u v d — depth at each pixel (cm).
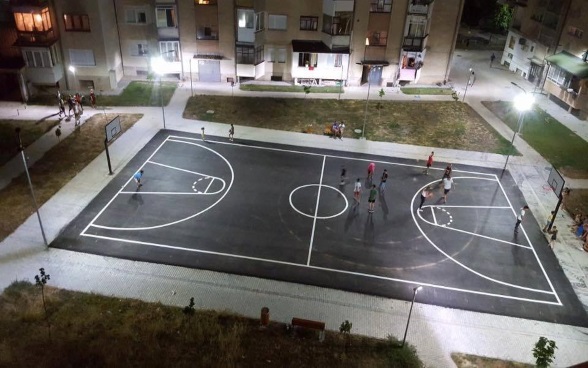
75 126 4700
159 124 4856
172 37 5797
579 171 4494
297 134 4862
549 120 5534
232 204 3656
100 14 5284
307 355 2458
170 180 3912
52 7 5200
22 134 4503
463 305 2875
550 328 2759
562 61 5844
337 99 5803
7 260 2964
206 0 5572
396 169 4312
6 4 5088
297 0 5747
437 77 6469
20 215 3378
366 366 2412
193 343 2480
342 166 4306
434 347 2588
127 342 2447
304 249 3238
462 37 8494
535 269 3203
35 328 2497
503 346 2622
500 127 5309
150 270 2969
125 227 3328
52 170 3962
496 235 3509
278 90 5966
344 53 5938
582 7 5628
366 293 2914
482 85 6500
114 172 3975
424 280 3047
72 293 2755
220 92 5778
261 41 5944
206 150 4416
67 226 3297
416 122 5322
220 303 2764
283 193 3838
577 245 3462
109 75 5594
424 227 3541
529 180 4275
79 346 2395
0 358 2291
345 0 5597
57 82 5472
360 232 3438
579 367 1305
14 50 5250
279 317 2695
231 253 3158
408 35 5969
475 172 4344
